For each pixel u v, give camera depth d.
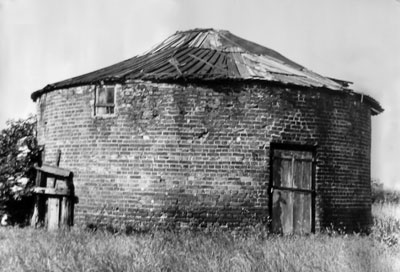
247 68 12.82
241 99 12.18
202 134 12.09
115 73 12.83
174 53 13.59
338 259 8.28
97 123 12.72
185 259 8.19
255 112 12.19
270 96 12.27
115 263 7.77
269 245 9.70
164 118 12.19
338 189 12.74
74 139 13.05
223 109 12.13
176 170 12.05
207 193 11.98
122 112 12.48
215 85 12.16
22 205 13.98
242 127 12.13
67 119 13.23
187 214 11.95
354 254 8.58
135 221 12.16
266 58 13.74
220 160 12.05
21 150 13.84
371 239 10.85
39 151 13.88
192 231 11.80
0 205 13.79
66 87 13.28
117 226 12.28
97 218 12.52
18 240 10.25
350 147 13.01
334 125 12.78
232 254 8.64
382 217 12.62
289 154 12.38
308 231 12.34
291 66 13.59
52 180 13.45
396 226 11.33
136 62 13.66
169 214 11.98
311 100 12.55
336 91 12.70
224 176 12.02
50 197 13.30
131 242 9.70
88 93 12.89
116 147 12.48
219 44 14.11
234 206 11.98
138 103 12.38
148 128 12.26
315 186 12.48
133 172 12.28
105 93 12.74
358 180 13.13
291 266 7.63
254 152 12.12
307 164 12.48
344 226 12.76
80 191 12.83
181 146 12.09
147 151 12.23
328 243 10.01
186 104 12.15
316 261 8.12
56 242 9.79
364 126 13.41
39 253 8.64
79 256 8.34
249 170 12.08
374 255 8.58
